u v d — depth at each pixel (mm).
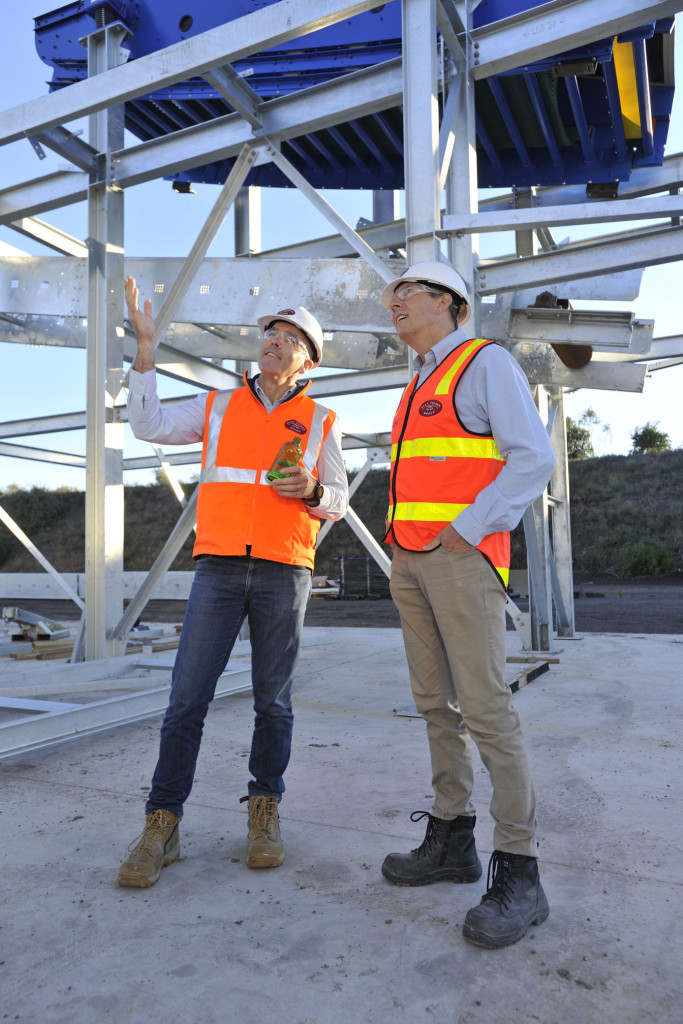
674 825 2385
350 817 2484
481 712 1765
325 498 2275
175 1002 1418
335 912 1801
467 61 4277
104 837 2320
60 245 6699
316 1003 1410
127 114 7270
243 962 1565
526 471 1718
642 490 25703
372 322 4910
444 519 1826
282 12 3762
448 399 1869
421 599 1952
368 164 7395
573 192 7211
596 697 4562
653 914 1772
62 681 4660
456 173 4504
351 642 7863
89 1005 1412
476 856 2018
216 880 2002
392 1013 1375
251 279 5320
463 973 1511
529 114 6129
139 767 3135
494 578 1793
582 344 5742
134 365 2314
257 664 2225
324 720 4039
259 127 4602
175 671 2170
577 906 1820
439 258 3938
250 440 2283
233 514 2211
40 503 31484
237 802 2658
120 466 5383
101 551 5230
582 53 4977
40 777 2990
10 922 1760
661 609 12344
